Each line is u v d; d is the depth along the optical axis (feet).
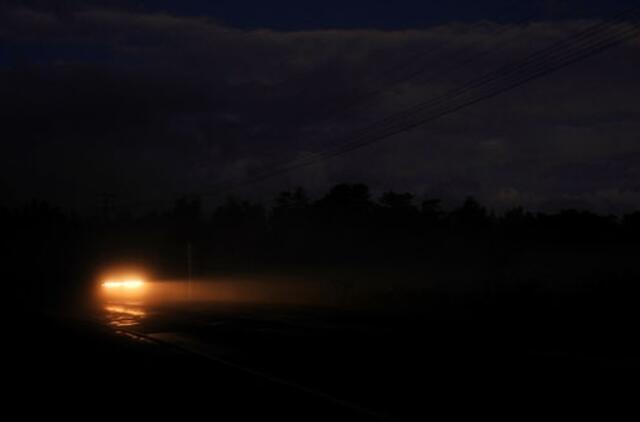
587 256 150.92
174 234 305.12
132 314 119.55
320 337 71.72
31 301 176.24
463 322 89.04
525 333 73.20
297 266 213.25
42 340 75.77
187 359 57.52
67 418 34.60
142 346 68.33
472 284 144.87
